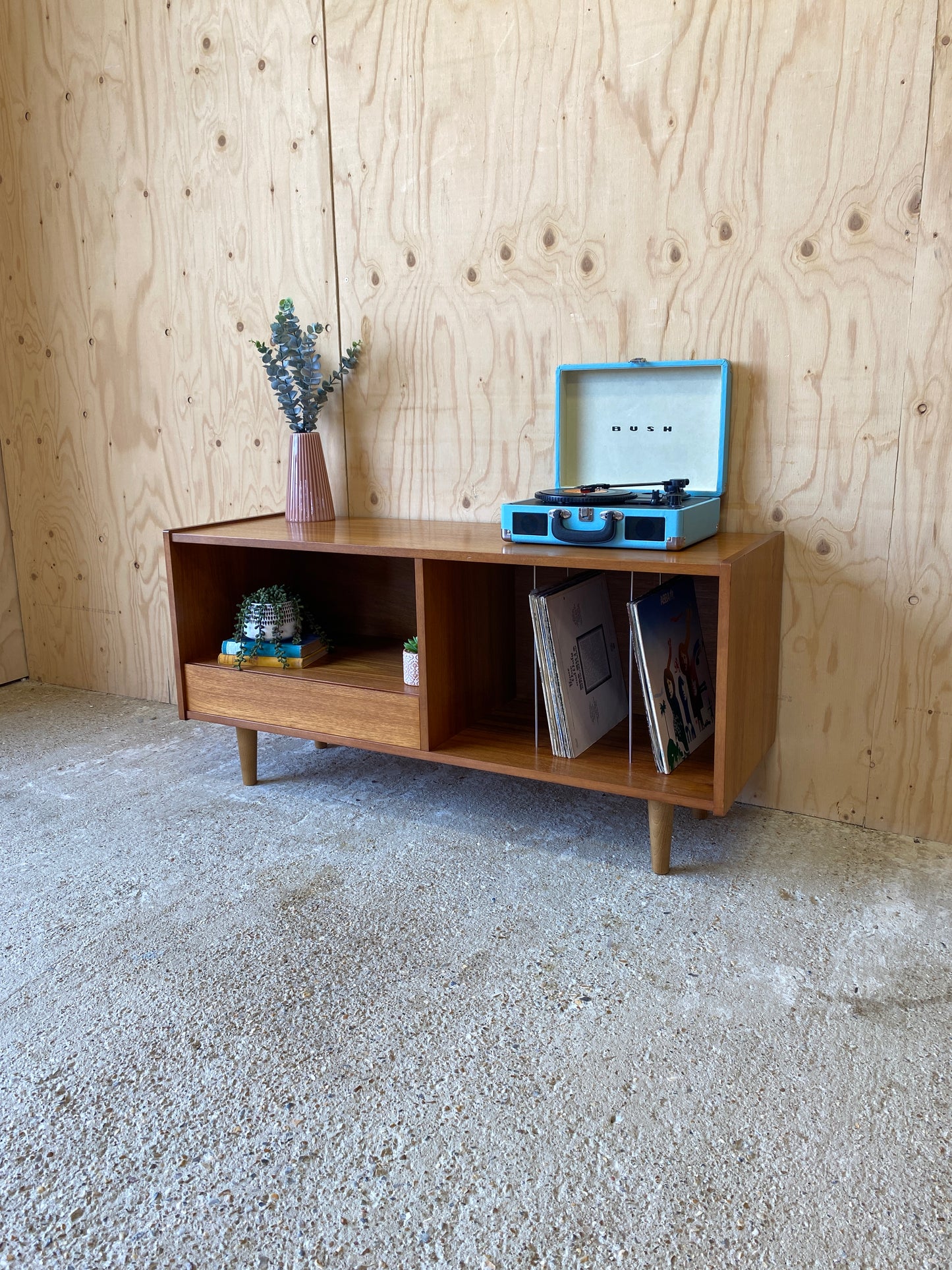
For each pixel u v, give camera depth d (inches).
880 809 66.2
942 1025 45.7
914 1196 36.1
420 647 63.0
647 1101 41.3
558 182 68.3
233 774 79.6
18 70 89.7
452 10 69.6
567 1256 33.9
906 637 62.8
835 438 62.4
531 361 72.2
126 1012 48.1
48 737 88.9
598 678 67.7
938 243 57.2
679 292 65.7
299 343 76.6
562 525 59.9
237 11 78.3
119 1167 38.3
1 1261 34.1
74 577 100.9
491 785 76.4
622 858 63.4
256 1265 33.9
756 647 60.0
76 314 93.0
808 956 51.6
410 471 79.4
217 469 89.3
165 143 84.3
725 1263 33.5
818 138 59.4
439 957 52.3
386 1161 38.3
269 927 55.6
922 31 55.3
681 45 62.3
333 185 77.4
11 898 59.5
